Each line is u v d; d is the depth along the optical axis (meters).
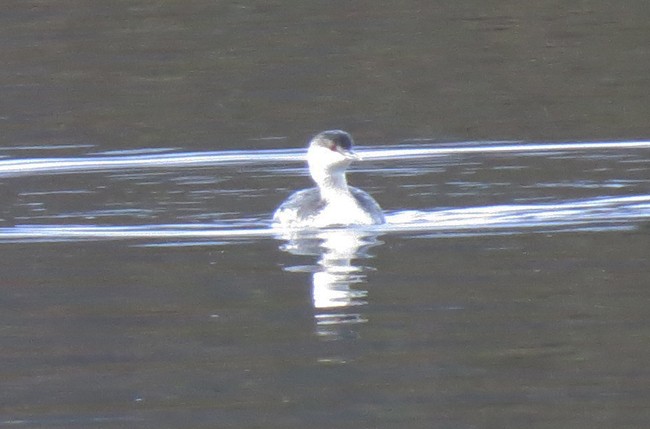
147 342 11.91
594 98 24.42
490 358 11.34
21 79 25.92
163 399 10.66
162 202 17.81
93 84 25.62
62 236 15.77
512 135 22.06
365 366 11.23
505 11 29.88
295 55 27.34
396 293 13.10
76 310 12.77
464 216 16.45
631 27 28.59
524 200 17.34
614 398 10.48
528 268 13.79
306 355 11.53
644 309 12.36
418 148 21.47
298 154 21.20
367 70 26.27
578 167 19.59
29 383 11.02
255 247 15.11
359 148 21.55
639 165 19.59
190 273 13.96
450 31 28.70
